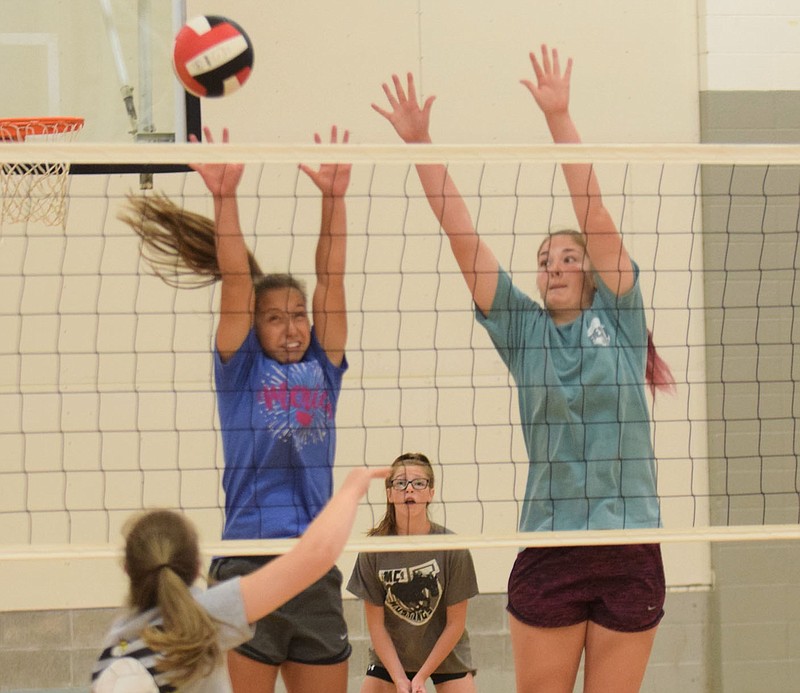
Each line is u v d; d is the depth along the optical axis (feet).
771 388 38.81
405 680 28.30
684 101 38.75
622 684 23.73
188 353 36.99
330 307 26.50
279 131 37.47
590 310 24.34
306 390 25.55
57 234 36.32
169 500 36.96
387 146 22.41
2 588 37.06
